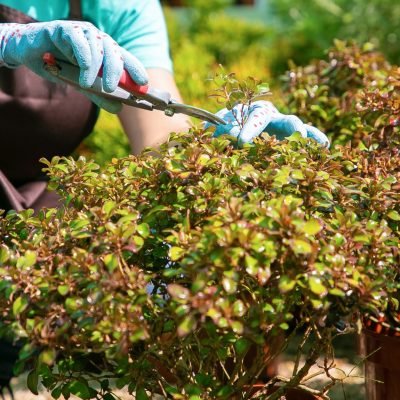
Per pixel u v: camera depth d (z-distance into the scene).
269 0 14.86
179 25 13.98
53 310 3.09
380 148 4.45
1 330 3.20
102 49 3.60
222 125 4.09
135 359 3.58
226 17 14.98
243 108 4.02
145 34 5.16
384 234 3.25
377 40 12.96
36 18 4.99
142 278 3.04
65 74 3.79
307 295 3.07
